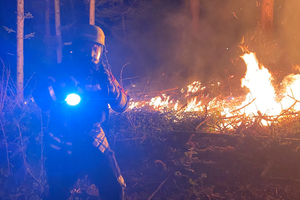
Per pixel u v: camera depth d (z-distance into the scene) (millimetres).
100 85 2297
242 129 3486
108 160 2270
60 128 2230
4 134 3209
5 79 4352
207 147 3338
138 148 3504
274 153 3080
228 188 3096
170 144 3490
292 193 2902
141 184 3268
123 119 3777
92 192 3213
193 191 3051
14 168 3316
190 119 3830
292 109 4031
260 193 2975
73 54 2301
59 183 2248
